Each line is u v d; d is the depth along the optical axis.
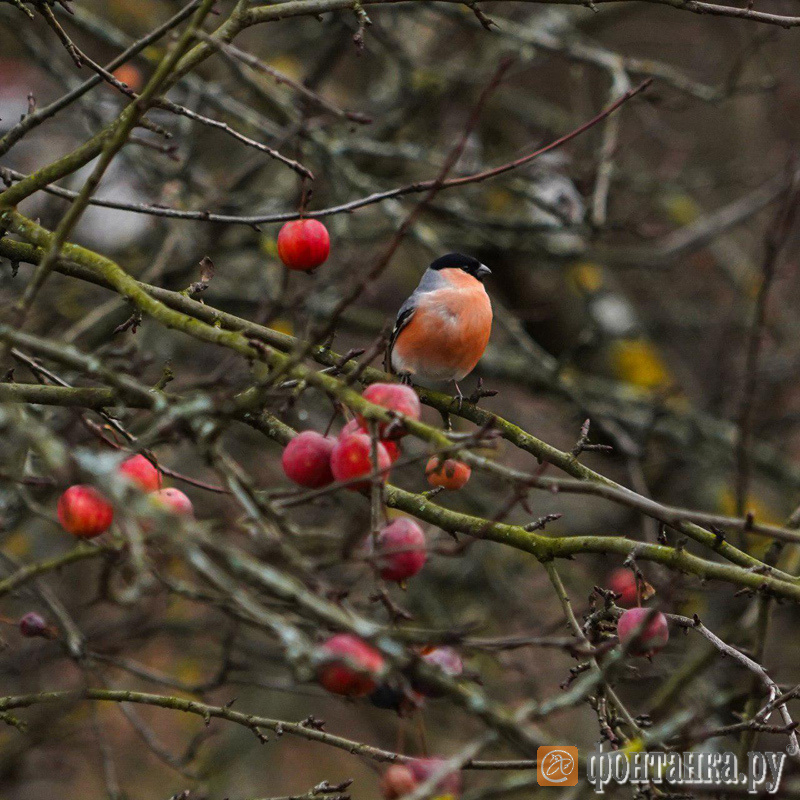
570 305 10.26
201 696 5.65
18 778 6.83
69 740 6.98
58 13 7.30
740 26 10.20
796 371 9.21
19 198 4.32
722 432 8.85
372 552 3.05
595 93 12.52
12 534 7.07
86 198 3.57
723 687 6.66
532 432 9.71
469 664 6.39
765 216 10.72
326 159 7.52
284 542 3.16
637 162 11.13
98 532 3.60
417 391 4.97
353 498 6.56
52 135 8.79
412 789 2.98
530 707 2.99
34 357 5.07
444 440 3.25
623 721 3.76
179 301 4.44
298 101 7.54
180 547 2.89
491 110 10.42
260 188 8.96
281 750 8.60
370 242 8.52
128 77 7.43
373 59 10.63
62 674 6.84
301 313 7.29
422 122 9.80
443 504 8.12
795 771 4.20
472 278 5.69
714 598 7.71
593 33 10.38
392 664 2.84
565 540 4.15
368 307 9.74
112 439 4.36
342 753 8.66
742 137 11.09
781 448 9.65
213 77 9.32
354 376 3.37
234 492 3.16
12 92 9.05
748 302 9.99
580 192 8.00
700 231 9.09
